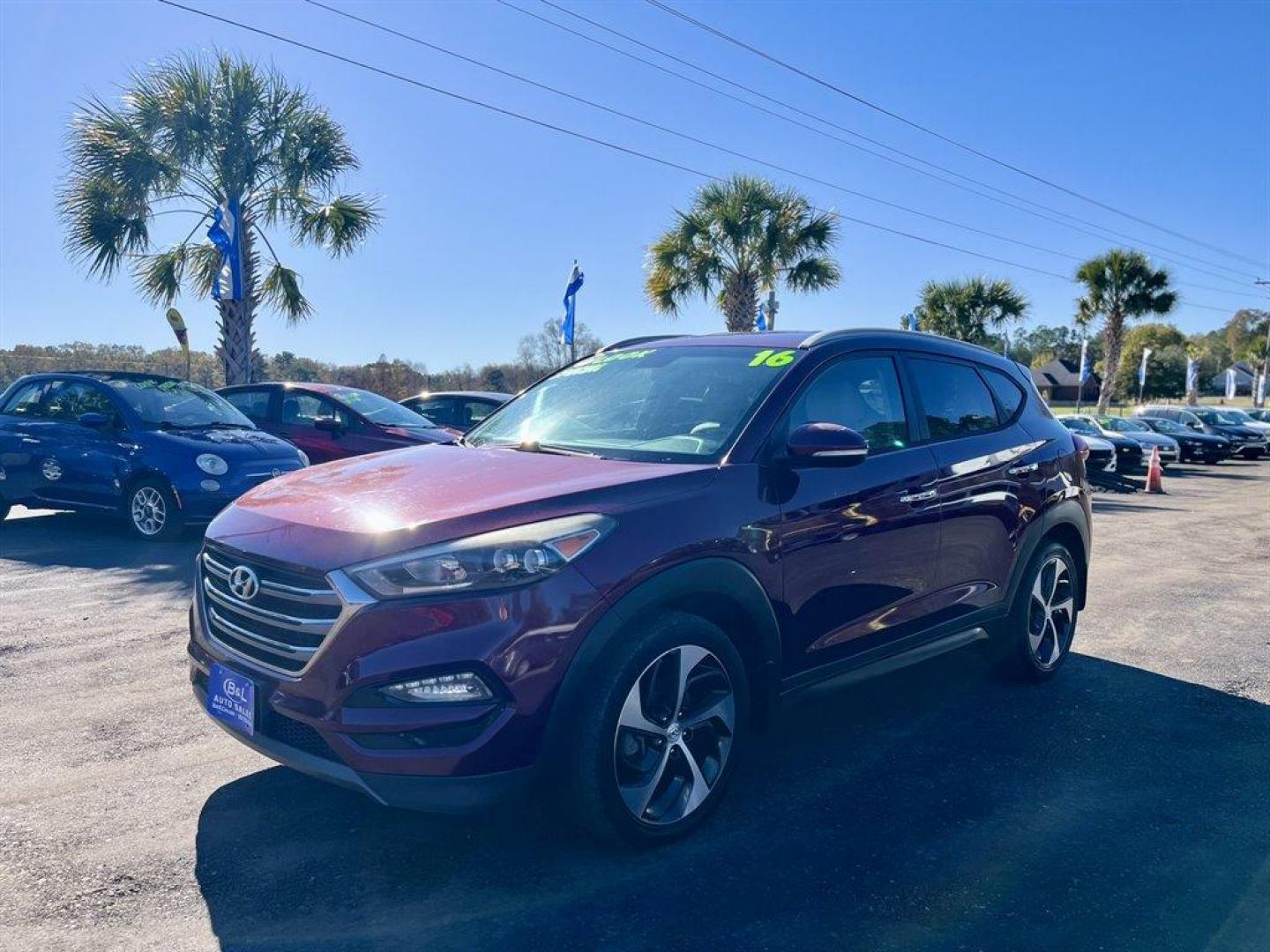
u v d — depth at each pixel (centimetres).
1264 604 719
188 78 1412
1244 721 456
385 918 271
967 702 474
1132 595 746
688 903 282
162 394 904
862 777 379
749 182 1898
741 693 331
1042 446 495
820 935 268
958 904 286
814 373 383
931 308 2953
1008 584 466
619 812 296
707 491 324
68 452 865
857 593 375
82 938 258
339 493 323
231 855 304
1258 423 3050
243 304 1513
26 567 727
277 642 291
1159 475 1789
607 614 288
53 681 465
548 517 290
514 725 275
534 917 273
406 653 269
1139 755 410
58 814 330
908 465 403
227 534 316
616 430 380
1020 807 354
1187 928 278
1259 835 338
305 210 1555
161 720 418
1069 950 265
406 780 271
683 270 1956
